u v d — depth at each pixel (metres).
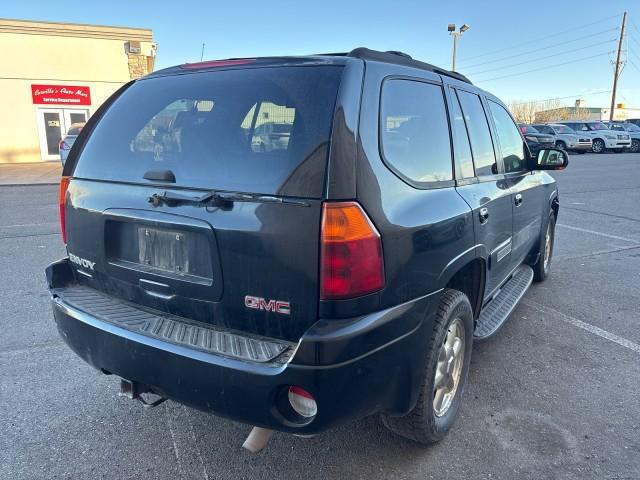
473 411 3.26
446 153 2.98
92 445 2.91
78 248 2.92
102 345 2.54
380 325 2.20
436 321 2.66
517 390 3.51
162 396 2.48
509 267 4.17
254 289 2.24
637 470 2.73
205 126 2.49
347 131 2.18
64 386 3.51
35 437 2.97
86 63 22.31
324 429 2.15
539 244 5.24
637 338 4.34
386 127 2.43
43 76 21.80
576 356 4.01
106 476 2.67
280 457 2.83
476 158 3.40
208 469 2.74
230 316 2.34
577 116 73.50
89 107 22.73
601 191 13.37
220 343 2.28
